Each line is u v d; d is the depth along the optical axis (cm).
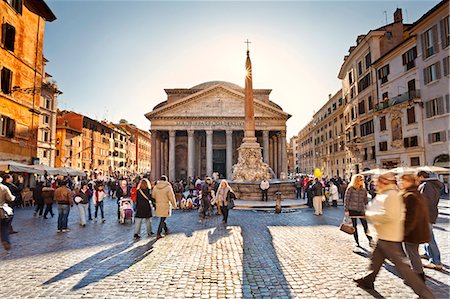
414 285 399
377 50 3347
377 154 3259
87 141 5488
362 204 730
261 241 805
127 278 521
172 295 448
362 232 934
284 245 757
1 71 1916
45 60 3703
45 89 3653
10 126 1991
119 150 7319
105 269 571
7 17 1956
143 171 9450
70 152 4850
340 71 4528
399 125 2895
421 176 656
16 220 1263
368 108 3500
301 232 930
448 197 2114
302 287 477
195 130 4662
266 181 1730
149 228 909
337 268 571
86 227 1077
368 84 3494
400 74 2906
